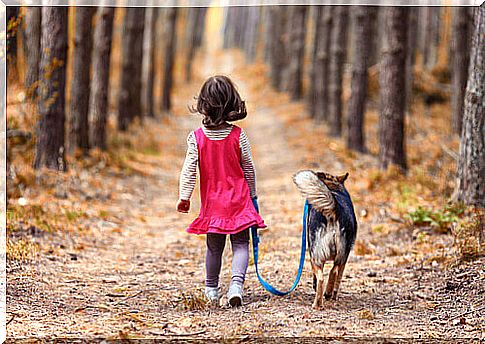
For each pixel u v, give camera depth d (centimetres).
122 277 740
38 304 593
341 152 1950
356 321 547
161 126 2859
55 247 851
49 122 1301
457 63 1998
